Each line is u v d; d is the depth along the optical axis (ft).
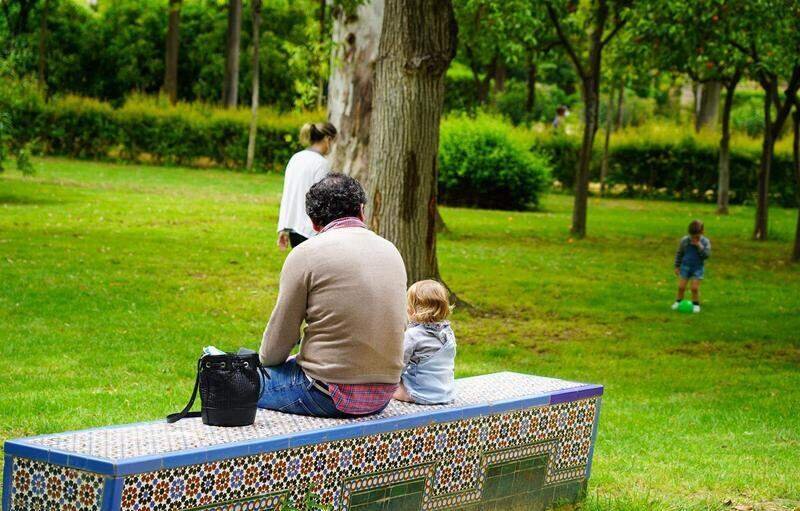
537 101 152.97
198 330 33.24
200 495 12.03
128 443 12.16
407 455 14.69
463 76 153.89
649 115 161.38
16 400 22.91
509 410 16.34
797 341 38.17
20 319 32.68
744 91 182.80
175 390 25.17
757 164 109.09
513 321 39.47
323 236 14.61
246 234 57.77
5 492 11.87
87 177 90.48
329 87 55.93
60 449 11.62
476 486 16.01
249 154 111.04
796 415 26.76
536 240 65.67
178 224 60.59
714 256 63.46
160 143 112.37
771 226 83.97
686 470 20.67
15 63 76.59
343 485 13.79
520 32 67.51
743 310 44.16
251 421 13.66
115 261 45.21
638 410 26.76
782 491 19.39
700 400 28.50
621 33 76.54
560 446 17.62
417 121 35.37
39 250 46.47
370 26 54.49
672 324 40.40
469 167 90.99
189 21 161.27
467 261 53.36
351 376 14.24
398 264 14.82
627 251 62.59
